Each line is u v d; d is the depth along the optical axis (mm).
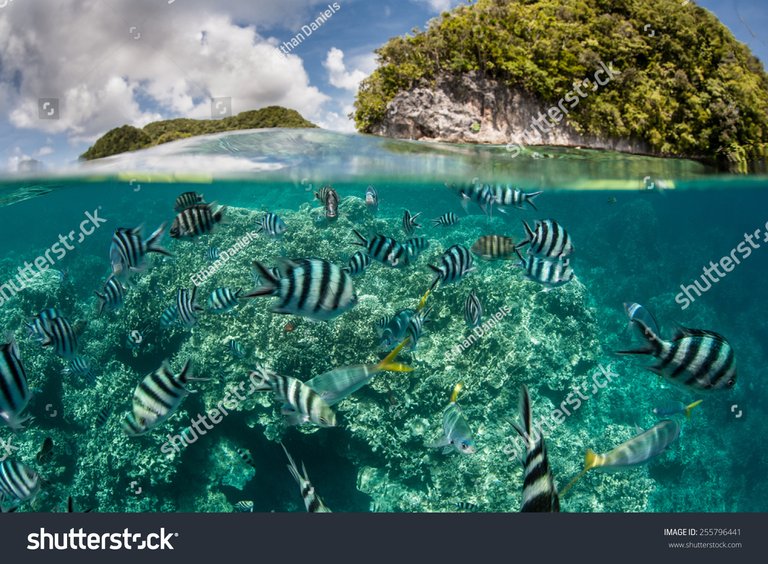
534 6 11320
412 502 9227
